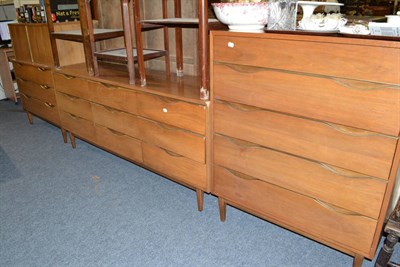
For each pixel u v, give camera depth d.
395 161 1.12
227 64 1.43
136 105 1.96
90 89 2.27
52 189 2.14
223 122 1.55
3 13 4.11
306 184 1.38
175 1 2.04
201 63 1.56
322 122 1.25
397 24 1.09
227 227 1.76
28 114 3.29
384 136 1.12
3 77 3.99
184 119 1.71
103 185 2.17
